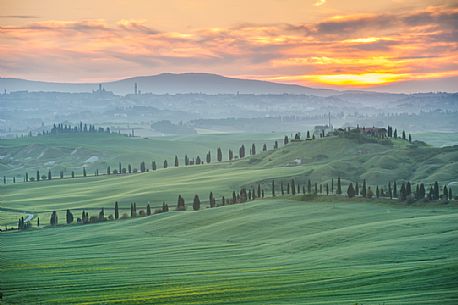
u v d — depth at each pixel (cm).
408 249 17625
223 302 13425
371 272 14825
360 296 12762
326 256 18325
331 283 14238
